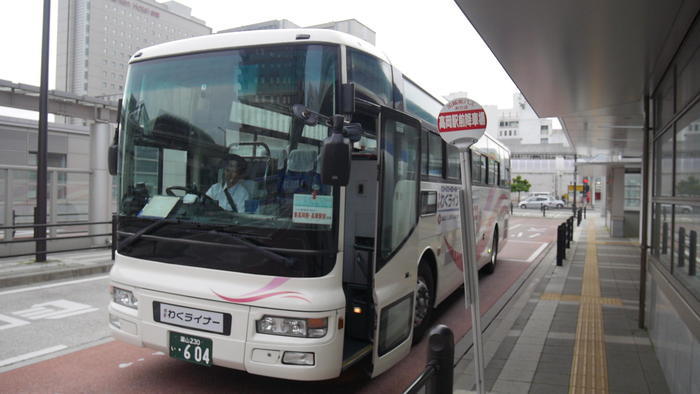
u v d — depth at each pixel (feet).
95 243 46.73
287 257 12.41
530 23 15.60
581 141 51.13
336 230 12.56
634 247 58.29
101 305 24.91
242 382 15.62
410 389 7.18
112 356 17.65
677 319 14.19
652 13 13.98
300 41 13.24
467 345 20.07
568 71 21.15
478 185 30.94
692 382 12.09
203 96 13.87
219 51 13.93
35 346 18.65
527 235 77.92
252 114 13.29
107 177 47.39
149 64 14.79
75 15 322.96
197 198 13.50
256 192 12.91
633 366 17.16
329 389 15.53
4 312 23.52
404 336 16.34
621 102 27.86
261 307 12.35
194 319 13.04
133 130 14.74
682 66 15.11
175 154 13.96
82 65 317.42
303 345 12.07
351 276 17.17
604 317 24.30
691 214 13.26
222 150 13.43
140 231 14.01
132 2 325.42
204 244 13.19
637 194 71.05
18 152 45.14
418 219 17.48
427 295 20.66
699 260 12.21
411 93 19.06
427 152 20.75
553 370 16.85
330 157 11.76
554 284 34.12
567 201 228.84
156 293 13.62
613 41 16.57
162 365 16.85
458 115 12.81
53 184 45.06
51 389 14.87
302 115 12.56
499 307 27.12
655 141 19.98
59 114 43.75
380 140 14.57
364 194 17.28
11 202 42.50
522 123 313.53
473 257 12.34
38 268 32.48
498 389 15.19
